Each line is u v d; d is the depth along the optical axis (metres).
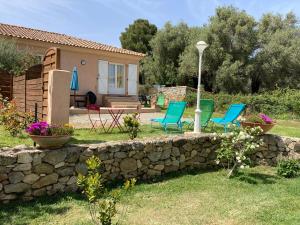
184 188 5.06
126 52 17.52
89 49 15.98
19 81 9.85
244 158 5.71
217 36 26.58
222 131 9.55
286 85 27.27
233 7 28.34
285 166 6.11
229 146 6.08
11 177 4.08
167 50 31.64
